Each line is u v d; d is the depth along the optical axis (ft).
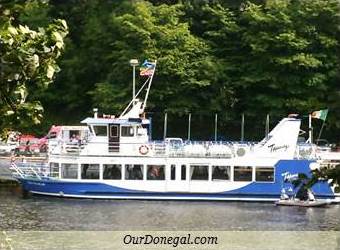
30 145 479.82
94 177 348.38
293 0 584.81
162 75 557.33
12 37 54.13
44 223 264.72
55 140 381.40
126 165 349.20
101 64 609.42
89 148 348.79
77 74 618.85
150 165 349.82
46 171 353.72
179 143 354.33
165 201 346.95
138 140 350.64
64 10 643.04
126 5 609.42
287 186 345.92
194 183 349.41
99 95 566.36
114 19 595.88
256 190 347.56
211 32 590.55
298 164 346.95
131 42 574.97
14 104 57.06
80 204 327.26
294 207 328.29
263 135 574.15
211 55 582.35
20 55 53.52
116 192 347.15
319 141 522.88
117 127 349.41
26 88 57.11
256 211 314.14
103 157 348.38
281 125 350.84
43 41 55.72
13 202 327.47
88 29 613.93
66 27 57.62
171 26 580.30
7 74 53.42
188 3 618.44
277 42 554.05
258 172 349.00
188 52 567.18
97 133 350.02
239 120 578.25
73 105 616.39
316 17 567.18
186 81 554.05
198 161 349.00
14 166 361.10
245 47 581.94
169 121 576.61
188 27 599.16
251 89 574.15
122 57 563.07
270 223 277.03
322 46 557.74
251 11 577.84
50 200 338.34
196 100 567.18
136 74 556.51
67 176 349.00
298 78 558.15
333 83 555.69
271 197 347.36
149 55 557.33
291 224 275.39
